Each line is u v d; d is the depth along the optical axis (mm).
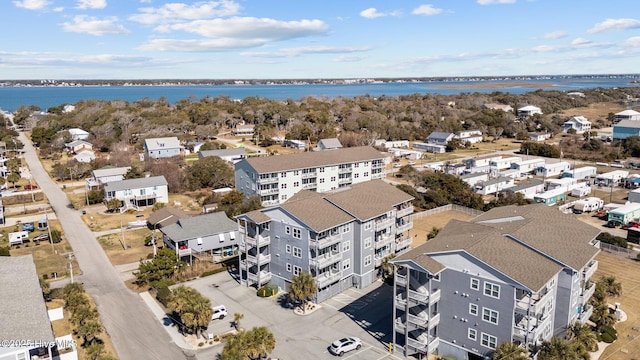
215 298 57250
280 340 47344
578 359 38094
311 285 51344
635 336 46969
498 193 105188
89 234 81188
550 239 45812
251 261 58812
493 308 40094
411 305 43594
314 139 177625
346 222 56875
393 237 64438
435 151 169500
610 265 65812
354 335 48438
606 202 100438
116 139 171375
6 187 112938
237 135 198875
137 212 94562
